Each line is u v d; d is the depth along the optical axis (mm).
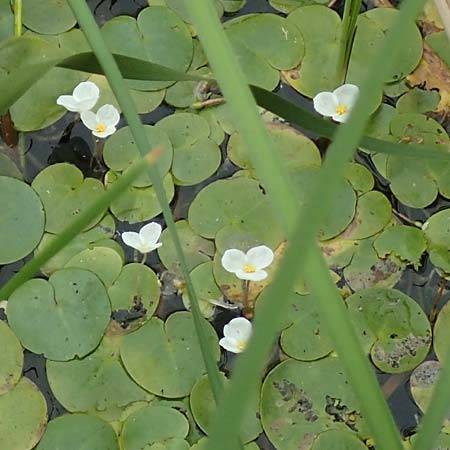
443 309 899
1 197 913
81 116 917
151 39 975
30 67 760
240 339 864
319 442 856
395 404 879
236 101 664
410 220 932
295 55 979
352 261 914
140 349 878
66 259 901
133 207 921
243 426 861
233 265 872
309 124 798
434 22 998
